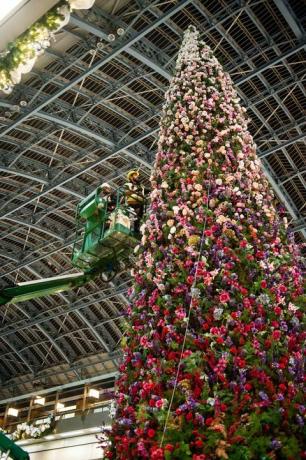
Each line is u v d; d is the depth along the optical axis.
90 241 7.56
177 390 3.52
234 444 3.13
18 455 5.15
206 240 4.23
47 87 19.83
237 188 4.66
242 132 5.42
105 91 20.00
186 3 15.73
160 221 4.72
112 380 33.44
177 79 5.95
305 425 3.36
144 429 3.47
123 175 24.69
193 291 3.85
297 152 22.34
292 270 4.40
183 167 4.95
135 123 21.34
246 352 3.54
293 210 23.98
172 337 3.83
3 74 3.79
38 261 32.47
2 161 22.88
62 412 33.53
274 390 3.41
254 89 19.75
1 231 29.59
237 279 4.05
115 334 33.06
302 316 4.12
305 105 20.38
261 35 17.61
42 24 3.51
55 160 24.72
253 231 4.43
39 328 34.06
